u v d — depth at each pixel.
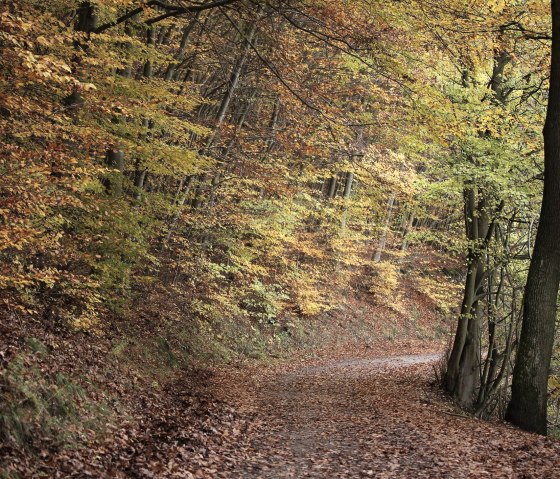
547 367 13.12
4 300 9.91
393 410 14.32
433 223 39.03
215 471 7.91
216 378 16.81
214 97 25.39
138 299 17.72
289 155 22.78
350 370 22.56
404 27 13.84
